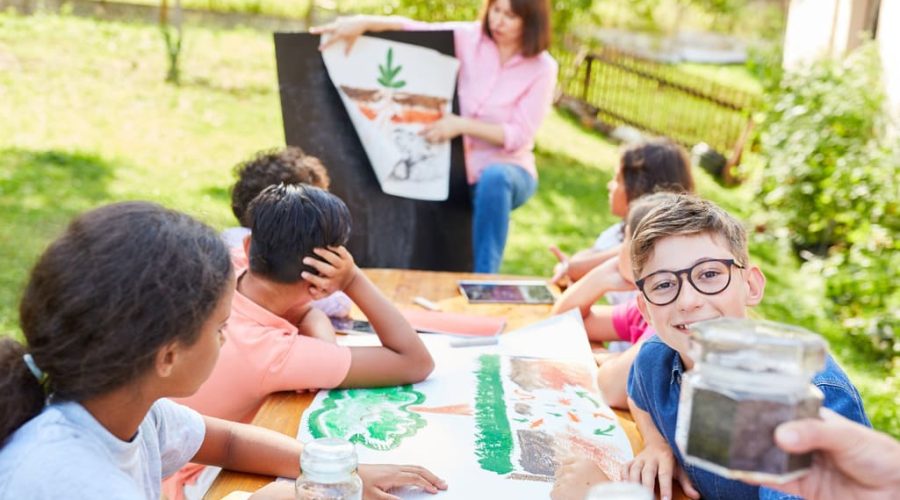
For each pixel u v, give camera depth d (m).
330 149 3.74
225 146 8.22
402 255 3.86
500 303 2.90
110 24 11.67
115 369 1.22
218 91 9.86
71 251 1.23
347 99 3.73
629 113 10.85
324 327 2.29
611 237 3.33
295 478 1.67
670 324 1.60
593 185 8.59
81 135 7.96
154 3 12.87
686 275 1.56
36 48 10.24
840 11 7.75
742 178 8.83
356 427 1.84
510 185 4.14
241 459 1.68
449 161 3.92
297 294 2.09
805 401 0.92
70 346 1.21
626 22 14.61
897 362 4.98
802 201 6.81
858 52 6.99
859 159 6.25
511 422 1.90
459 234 3.95
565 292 2.72
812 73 7.21
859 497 1.03
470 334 2.49
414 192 3.85
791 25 8.98
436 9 8.70
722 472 0.92
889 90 6.65
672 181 3.20
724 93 10.52
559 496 1.58
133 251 1.22
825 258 6.70
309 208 2.06
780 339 0.91
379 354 2.05
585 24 11.38
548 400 2.02
